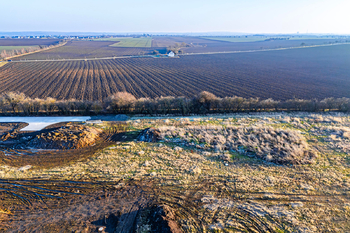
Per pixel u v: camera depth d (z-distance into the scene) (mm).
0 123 38188
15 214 17547
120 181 21781
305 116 42438
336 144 28594
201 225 15961
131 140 31938
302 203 17984
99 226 16219
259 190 19891
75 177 22500
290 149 26750
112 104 43875
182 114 44844
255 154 26812
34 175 22953
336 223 15789
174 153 27672
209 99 45312
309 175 22047
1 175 22766
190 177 22281
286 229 15422
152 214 16938
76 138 30062
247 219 16438
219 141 30062
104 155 27250
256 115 44000
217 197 19141
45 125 37469
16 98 43594
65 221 16766
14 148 29062
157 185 21062
